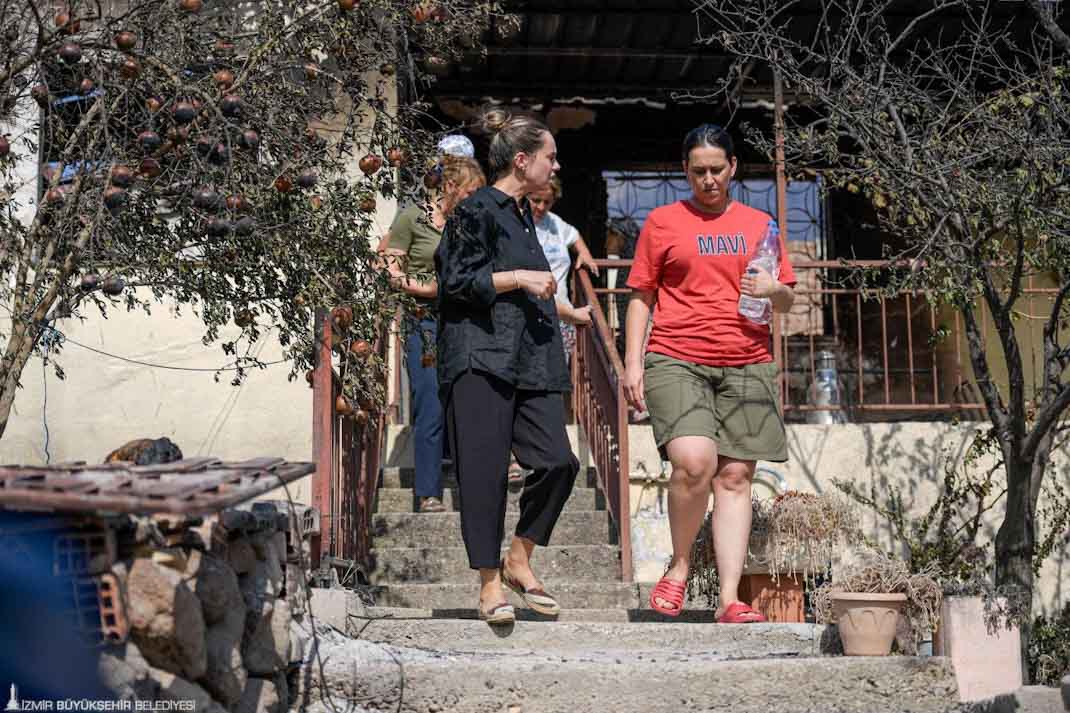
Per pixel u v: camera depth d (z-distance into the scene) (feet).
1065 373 32.81
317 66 18.95
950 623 17.98
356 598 19.61
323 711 15.78
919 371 39.27
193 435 28.89
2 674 11.30
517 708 16.17
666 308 20.47
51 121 18.70
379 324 19.86
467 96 38.45
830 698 16.92
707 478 19.75
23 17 18.40
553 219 27.40
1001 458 30.55
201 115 17.78
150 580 11.93
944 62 27.27
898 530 29.73
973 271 23.73
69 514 11.59
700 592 23.21
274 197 18.53
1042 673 27.27
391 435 30.40
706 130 20.43
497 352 18.07
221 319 20.24
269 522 16.16
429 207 19.42
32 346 18.37
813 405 31.22
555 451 18.45
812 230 41.81
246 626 14.80
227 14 21.17
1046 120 23.13
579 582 24.34
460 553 24.89
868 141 24.20
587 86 38.40
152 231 19.70
